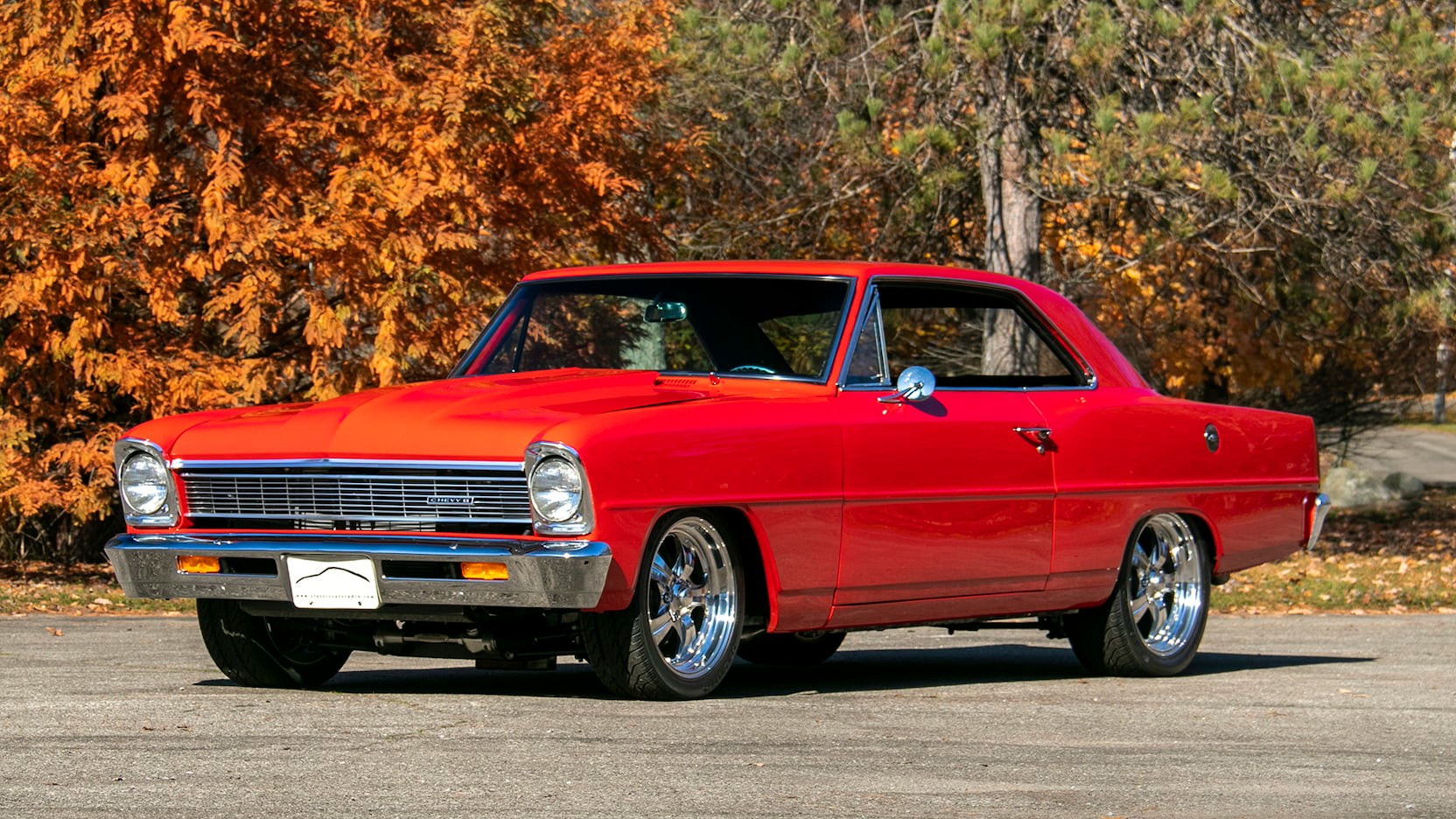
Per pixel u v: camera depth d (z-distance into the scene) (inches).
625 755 328.8
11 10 964.6
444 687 443.2
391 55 1047.6
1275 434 541.3
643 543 377.7
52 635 610.5
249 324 931.3
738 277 450.6
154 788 294.0
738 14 1117.7
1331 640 660.7
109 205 916.0
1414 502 1738.4
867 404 429.7
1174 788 311.9
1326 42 1092.5
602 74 1043.9
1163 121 974.4
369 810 278.2
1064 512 470.3
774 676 496.1
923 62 1021.2
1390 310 1064.2
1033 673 516.1
